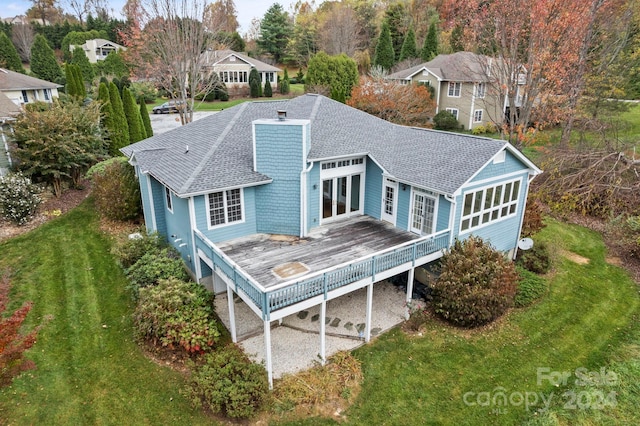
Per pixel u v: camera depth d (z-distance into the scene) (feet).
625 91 87.66
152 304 36.45
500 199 48.01
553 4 67.67
